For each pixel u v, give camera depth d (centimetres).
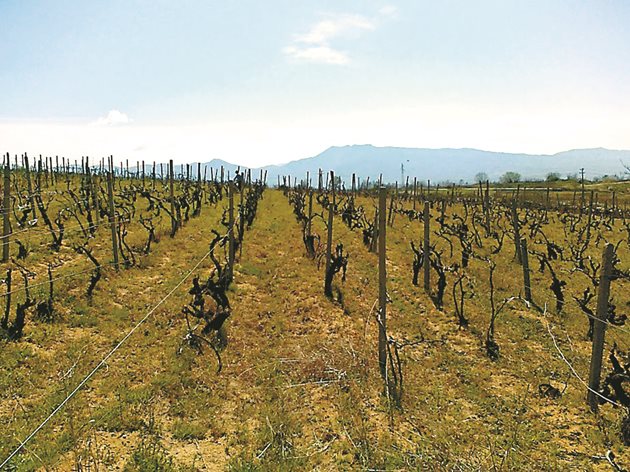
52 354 484
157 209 1290
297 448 351
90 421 362
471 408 425
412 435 374
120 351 502
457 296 768
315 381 463
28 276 684
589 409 423
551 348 574
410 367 504
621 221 1916
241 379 465
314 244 1077
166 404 411
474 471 322
